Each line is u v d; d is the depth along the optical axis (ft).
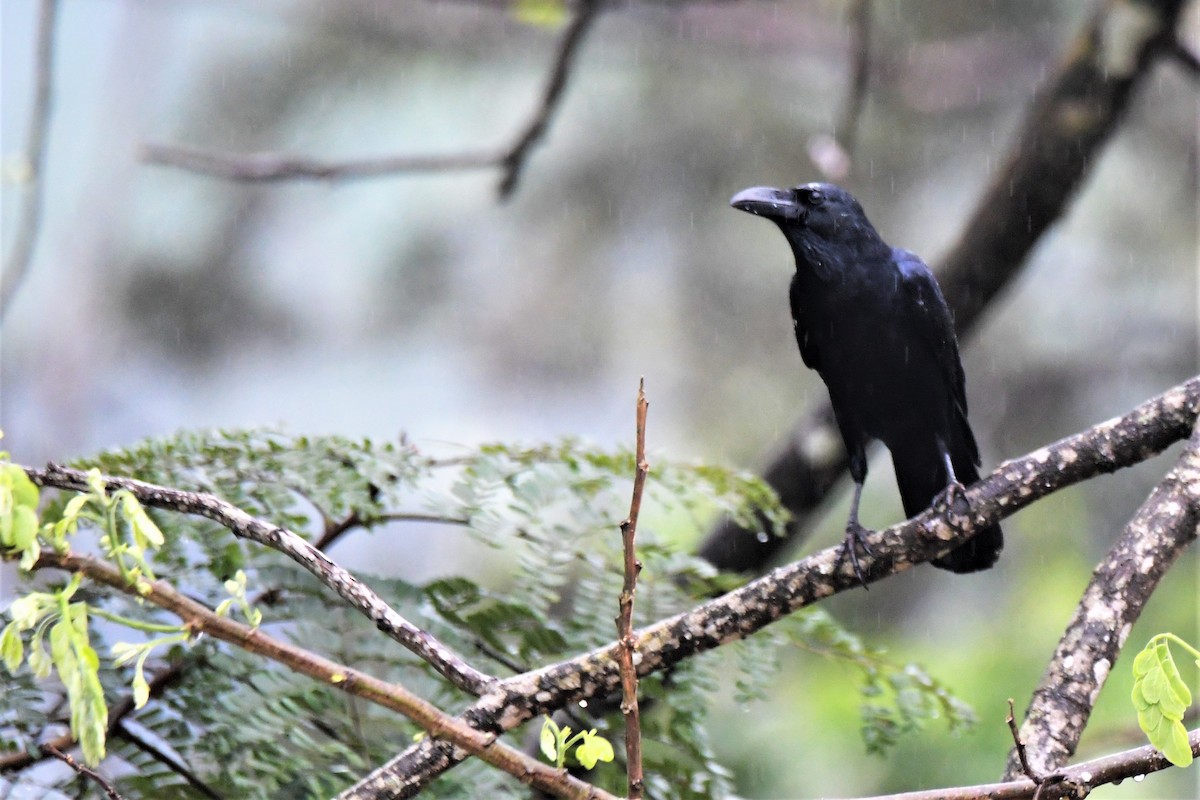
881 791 32.27
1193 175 54.80
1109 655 15.02
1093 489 44.32
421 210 61.93
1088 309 53.72
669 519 34.71
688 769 18.79
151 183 65.57
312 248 63.87
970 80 53.93
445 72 62.39
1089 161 29.73
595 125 59.67
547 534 19.56
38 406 65.16
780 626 19.99
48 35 30.37
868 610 42.96
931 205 57.00
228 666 17.34
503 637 19.45
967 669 36.37
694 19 55.42
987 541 22.62
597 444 21.13
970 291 30.73
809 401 55.31
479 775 17.25
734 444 55.11
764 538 21.59
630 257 59.26
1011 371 53.11
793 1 57.52
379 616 13.25
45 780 18.07
